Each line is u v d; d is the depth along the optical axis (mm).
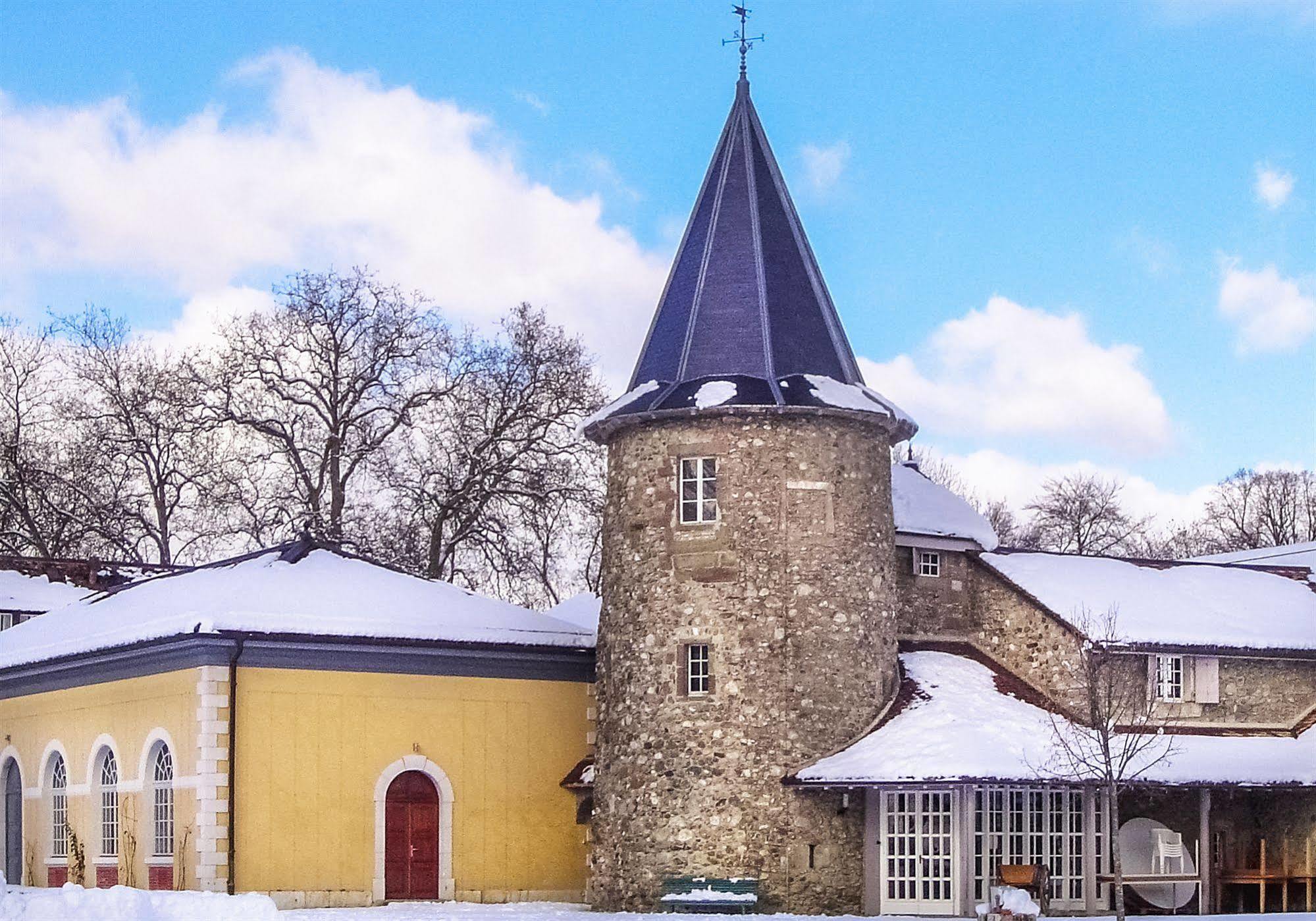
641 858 31531
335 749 32656
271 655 32250
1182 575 37375
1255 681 34938
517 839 34375
